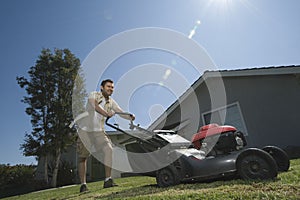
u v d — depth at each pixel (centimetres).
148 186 412
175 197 268
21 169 1609
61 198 434
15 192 1488
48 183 1608
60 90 1734
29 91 1748
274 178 300
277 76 956
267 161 302
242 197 238
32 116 1711
